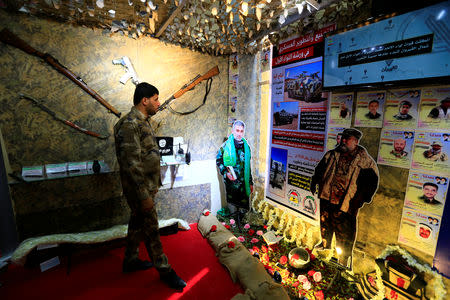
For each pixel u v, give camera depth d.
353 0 1.62
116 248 2.37
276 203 2.61
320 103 2.01
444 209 1.34
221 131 3.11
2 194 1.98
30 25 1.95
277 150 2.52
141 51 2.43
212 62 2.89
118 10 1.88
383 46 1.42
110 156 2.43
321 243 2.09
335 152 1.92
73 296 1.72
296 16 1.99
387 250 1.61
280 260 2.07
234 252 2.15
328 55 1.75
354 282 1.82
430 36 1.21
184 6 1.73
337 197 1.93
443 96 1.30
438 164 1.35
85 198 2.31
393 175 1.56
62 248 2.10
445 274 1.34
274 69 2.45
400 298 1.53
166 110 2.66
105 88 2.32
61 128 2.18
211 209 3.12
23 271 1.98
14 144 2.01
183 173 2.84
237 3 1.68
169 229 2.66
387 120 1.56
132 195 1.67
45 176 2.05
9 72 1.94
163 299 1.71
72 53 2.13
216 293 1.77
